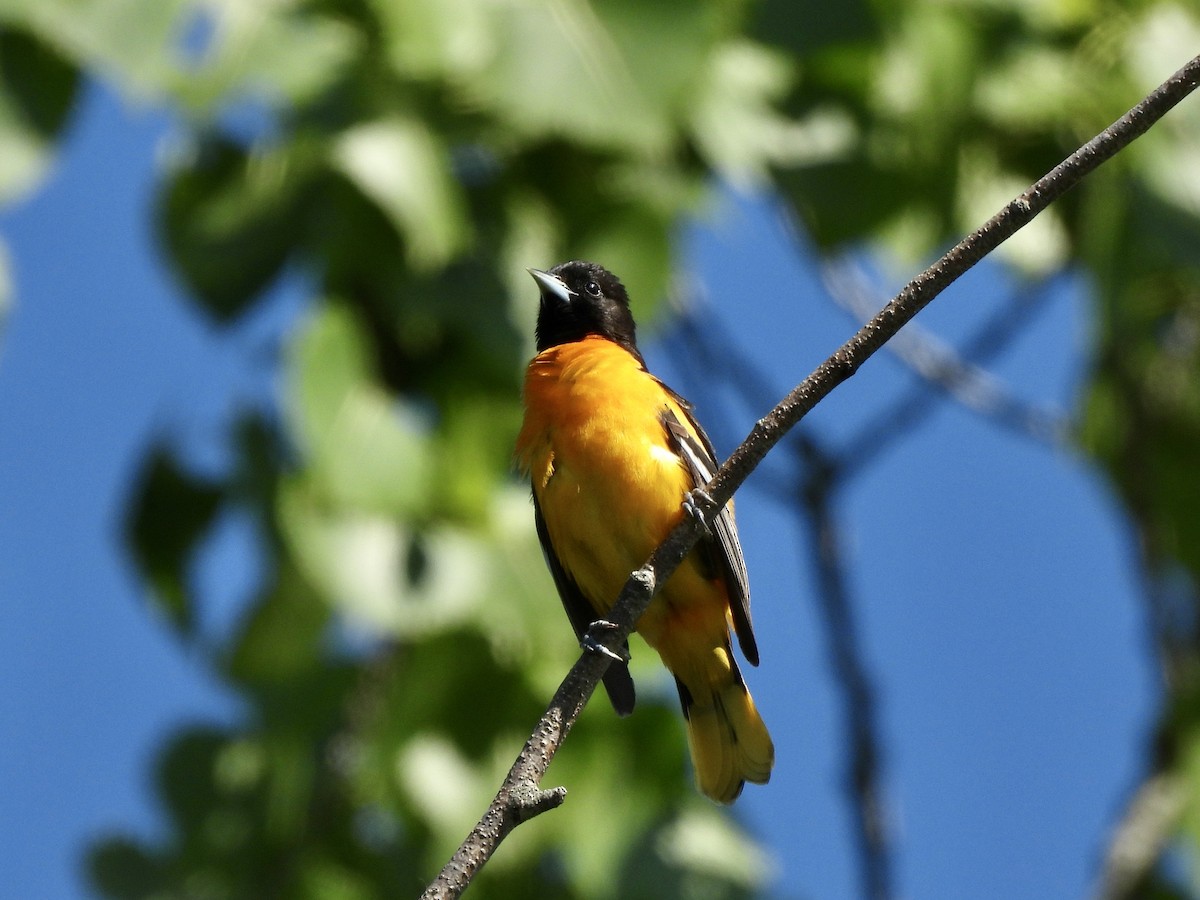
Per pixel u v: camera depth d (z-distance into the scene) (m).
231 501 10.41
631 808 10.82
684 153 11.91
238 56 10.64
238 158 11.52
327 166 10.61
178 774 11.39
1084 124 12.45
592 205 11.33
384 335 10.84
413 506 10.29
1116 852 12.64
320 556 10.00
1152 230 11.76
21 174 10.44
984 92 12.27
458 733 10.84
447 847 10.66
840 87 12.14
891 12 12.19
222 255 10.85
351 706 10.88
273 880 11.05
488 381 10.94
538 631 10.46
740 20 11.70
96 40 10.44
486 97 10.59
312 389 10.02
